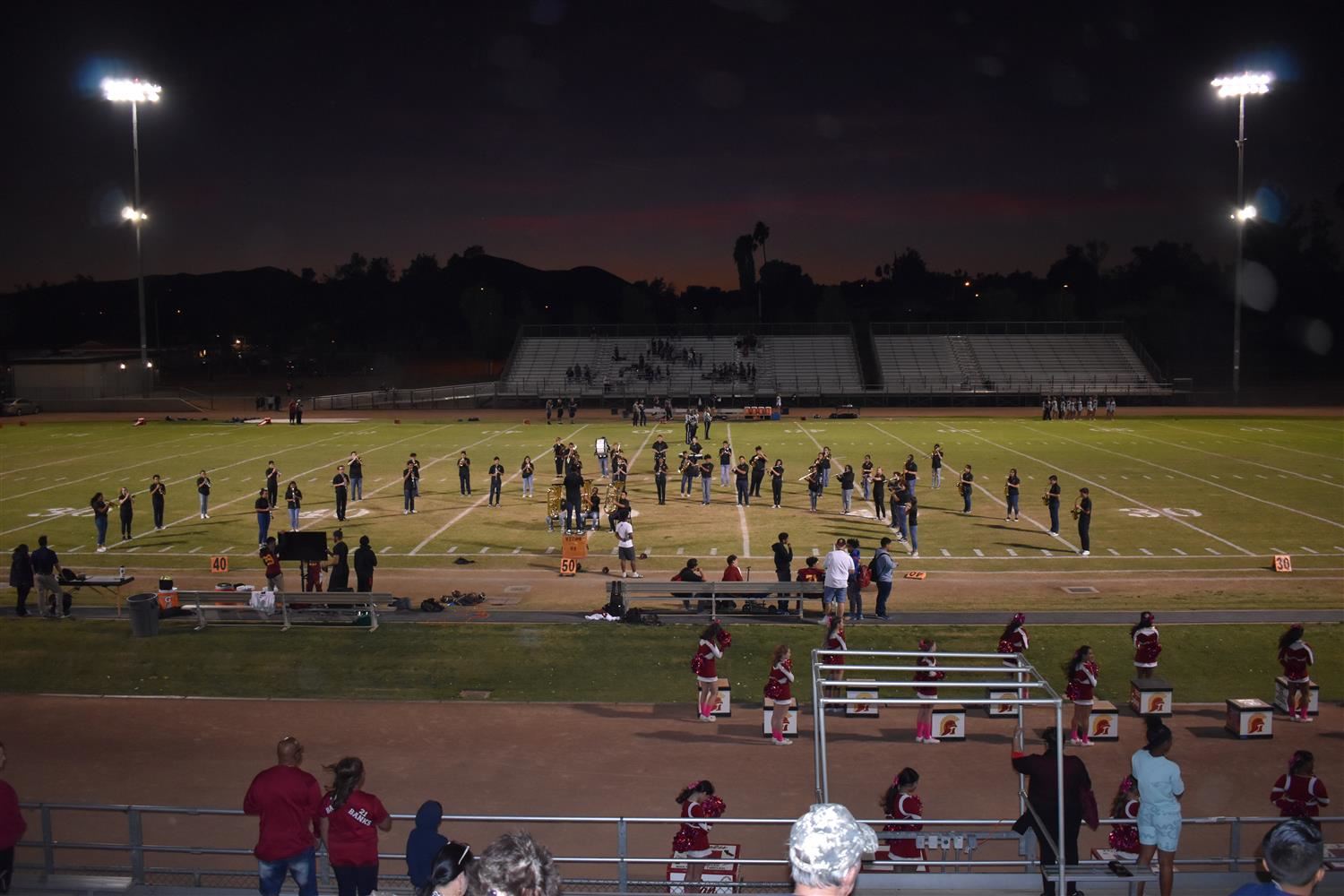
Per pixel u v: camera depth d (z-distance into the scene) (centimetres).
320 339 15650
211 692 2103
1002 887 1081
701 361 8900
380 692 2103
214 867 1385
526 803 1589
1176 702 2020
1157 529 3441
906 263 15150
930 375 8719
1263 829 1493
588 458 5125
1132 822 1223
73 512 3812
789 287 14025
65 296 17288
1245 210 7194
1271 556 3073
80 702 2050
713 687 1948
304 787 953
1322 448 5200
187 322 16475
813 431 6253
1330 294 11081
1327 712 1958
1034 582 2855
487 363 12888
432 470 4744
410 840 884
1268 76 6925
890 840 1236
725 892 1099
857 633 2386
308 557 2573
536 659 2267
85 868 1309
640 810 1557
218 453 5306
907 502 3186
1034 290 13875
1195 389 9062
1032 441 5638
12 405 7288
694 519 3716
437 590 2812
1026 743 1814
